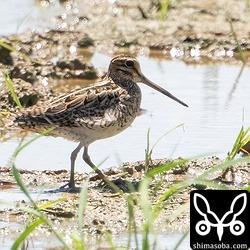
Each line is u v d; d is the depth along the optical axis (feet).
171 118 57.26
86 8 92.07
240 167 47.98
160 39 80.23
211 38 79.15
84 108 46.19
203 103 60.23
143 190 33.40
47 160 49.65
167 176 47.03
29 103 60.59
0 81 62.49
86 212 41.70
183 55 76.79
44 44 78.64
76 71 68.49
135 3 92.27
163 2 88.94
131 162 48.73
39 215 33.99
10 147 51.78
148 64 72.95
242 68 71.61
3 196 43.93
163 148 51.19
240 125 55.31
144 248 32.91
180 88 64.13
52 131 46.47
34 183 46.03
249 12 86.89
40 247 37.83
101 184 45.85
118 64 49.42
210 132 54.08
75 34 81.10
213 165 48.44
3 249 37.29
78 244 33.68
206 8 88.74
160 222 40.65
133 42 79.92
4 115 58.13
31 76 65.87
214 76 68.28
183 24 83.87
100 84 48.44
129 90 48.34
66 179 46.73
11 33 80.89
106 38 81.51
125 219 40.93
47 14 89.51
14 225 40.32
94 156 50.19
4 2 94.63
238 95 62.13
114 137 53.52
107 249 37.70
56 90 64.23
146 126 55.62
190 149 50.90
